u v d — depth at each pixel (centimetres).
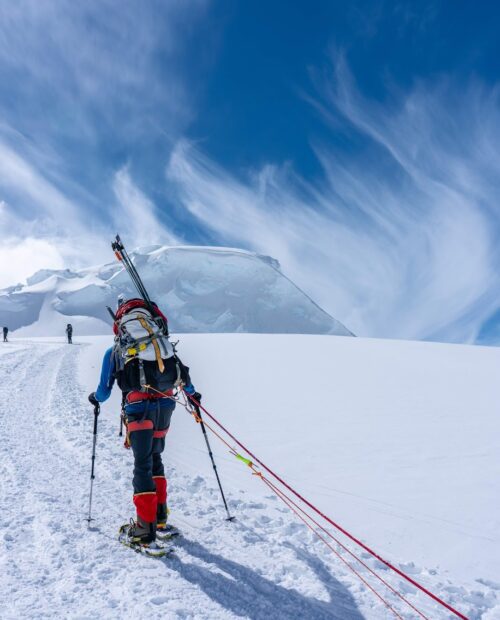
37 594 297
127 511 459
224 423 902
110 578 326
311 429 838
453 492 532
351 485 562
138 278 436
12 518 422
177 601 299
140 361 388
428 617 309
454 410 985
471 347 2561
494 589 351
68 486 527
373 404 1062
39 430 828
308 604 315
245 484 575
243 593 321
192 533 424
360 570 369
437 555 398
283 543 408
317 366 1803
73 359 2408
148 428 388
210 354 2358
